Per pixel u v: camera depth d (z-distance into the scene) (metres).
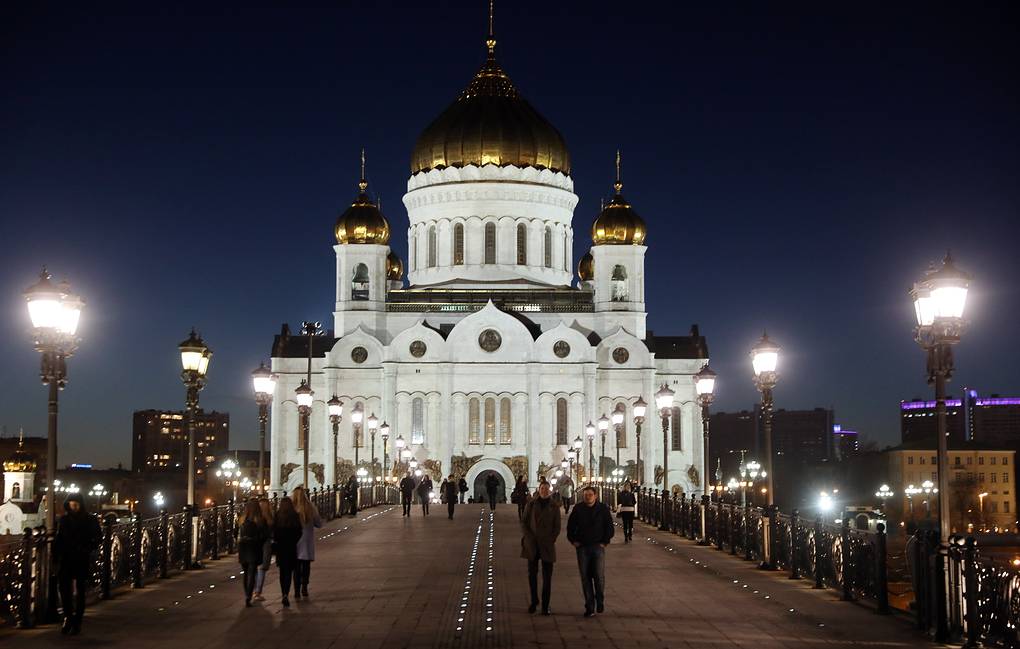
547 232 144.00
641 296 137.50
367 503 94.94
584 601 32.59
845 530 33.12
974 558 25.55
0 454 175.00
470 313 135.62
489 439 132.00
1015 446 193.12
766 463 41.72
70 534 27.55
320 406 134.75
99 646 26.16
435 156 144.38
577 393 132.25
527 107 147.25
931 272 27.27
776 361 41.81
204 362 40.62
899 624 28.61
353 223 136.62
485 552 48.19
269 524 33.19
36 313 28.92
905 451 182.00
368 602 32.88
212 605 32.41
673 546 51.97
